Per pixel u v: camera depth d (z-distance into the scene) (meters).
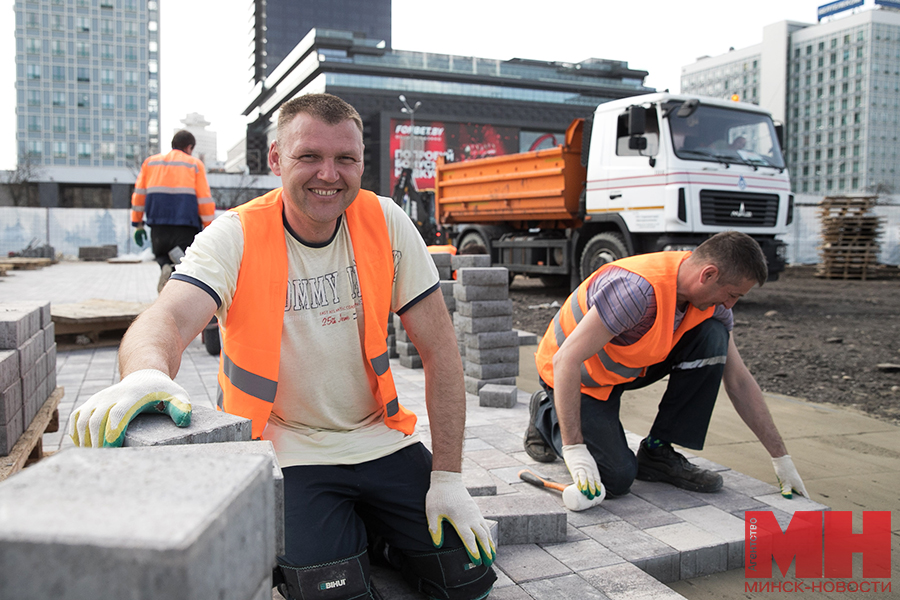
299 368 1.90
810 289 14.27
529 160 11.60
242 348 1.81
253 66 138.00
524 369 6.25
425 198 15.15
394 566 2.11
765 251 9.99
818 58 101.50
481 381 4.88
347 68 82.00
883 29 95.81
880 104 96.44
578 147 10.84
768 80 104.75
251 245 1.79
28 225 29.72
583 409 2.92
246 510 0.69
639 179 9.56
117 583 0.53
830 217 17.36
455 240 14.63
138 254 30.61
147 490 0.65
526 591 2.08
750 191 9.59
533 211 11.66
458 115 83.31
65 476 0.69
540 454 3.31
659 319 2.71
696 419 3.01
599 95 91.69
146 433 1.15
